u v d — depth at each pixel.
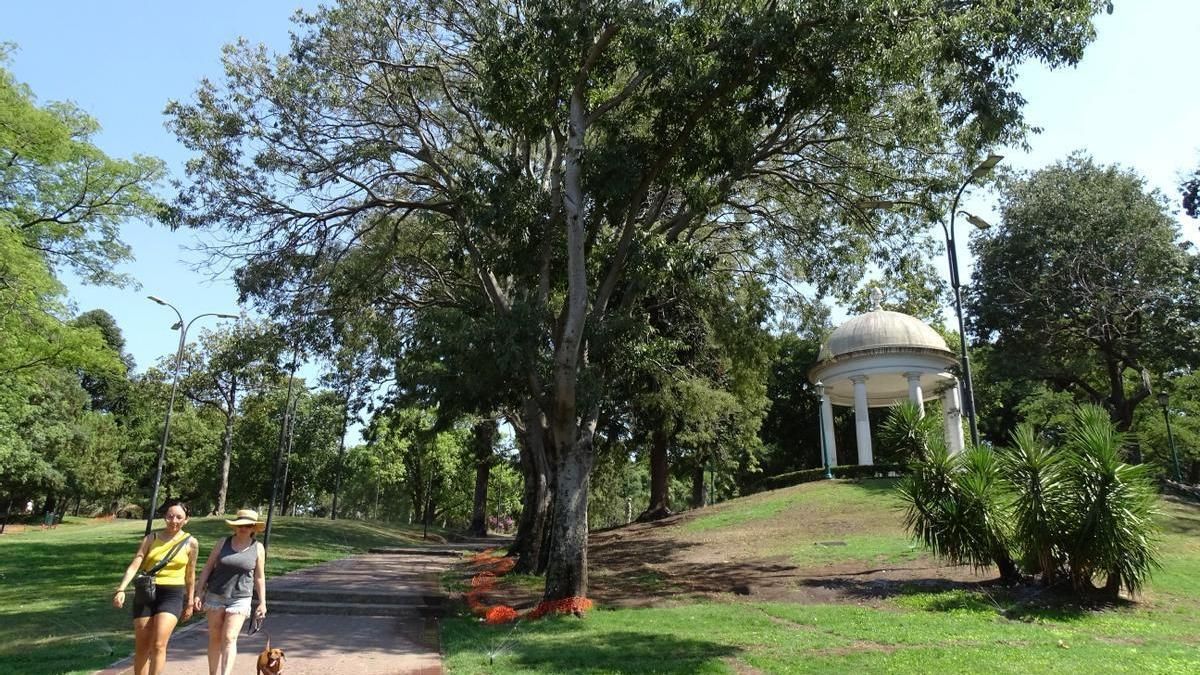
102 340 20.78
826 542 19.55
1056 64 11.40
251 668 8.48
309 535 33.44
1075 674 7.32
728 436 30.27
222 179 16.22
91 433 54.22
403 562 24.11
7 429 32.62
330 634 10.95
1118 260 32.94
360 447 57.91
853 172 16.27
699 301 19.52
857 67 11.95
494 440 47.66
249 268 17.05
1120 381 35.22
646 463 43.53
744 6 11.92
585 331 13.43
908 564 15.37
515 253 14.02
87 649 9.10
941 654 8.35
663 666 8.11
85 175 21.72
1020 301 34.44
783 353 43.88
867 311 33.62
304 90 15.65
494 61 13.17
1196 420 36.78
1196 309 31.14
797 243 18.33
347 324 19.53
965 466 13.45
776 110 12.84
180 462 58.84
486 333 12.54
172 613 6.80
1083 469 11.80
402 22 16.19
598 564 20.27
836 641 9.35
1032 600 11.69
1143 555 11.47
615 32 12.66
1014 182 35.31
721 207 18.69
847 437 47.62
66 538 30.75
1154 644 8.95
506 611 12.22
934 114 13.34
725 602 13.12
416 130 16.95
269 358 18.20
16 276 17.94
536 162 19.56
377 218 19.19
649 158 13.50
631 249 13.23
